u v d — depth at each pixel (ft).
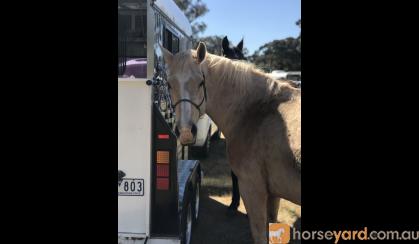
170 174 9.03
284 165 8.13
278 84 8.98
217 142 31.73
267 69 10.75
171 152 8.98
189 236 11.55
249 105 9.25
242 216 14.98
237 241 12.63
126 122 8.85
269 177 8.63
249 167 8.98
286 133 8.13
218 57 9.71
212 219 14.64
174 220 9.12
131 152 8.92
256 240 9.05
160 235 9.12
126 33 11.20
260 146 8.64
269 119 8.63
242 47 17.48
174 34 13.23
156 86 9.14
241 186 9.27
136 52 11.26
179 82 8.59
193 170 12.59
